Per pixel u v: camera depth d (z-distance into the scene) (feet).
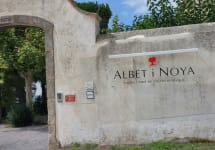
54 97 24.04
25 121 53.72
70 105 23.67
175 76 22.07
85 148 22.70
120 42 23.03
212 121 21.49
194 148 20.31
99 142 23.03
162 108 22.21
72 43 23.89
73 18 23.97
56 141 23.75
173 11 30.25
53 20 24.30
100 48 23.35
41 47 48.98
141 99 22.53
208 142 21.45
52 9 24.36
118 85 22.91
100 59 23.31
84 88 23.47
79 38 23.80
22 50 48.19
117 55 22.90
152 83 22.39
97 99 23.24
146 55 22.45
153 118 22.30
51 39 24.29
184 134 21.81
